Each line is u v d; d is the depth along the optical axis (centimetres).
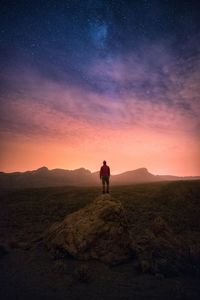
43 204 3231
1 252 1353
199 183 3581
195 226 2250
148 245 1313
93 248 1244
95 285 945
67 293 866
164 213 2538
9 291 877
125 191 3531
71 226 1371
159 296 853
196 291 909
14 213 2814
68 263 1173
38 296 836
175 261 1177
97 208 1429
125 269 1134
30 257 1280
